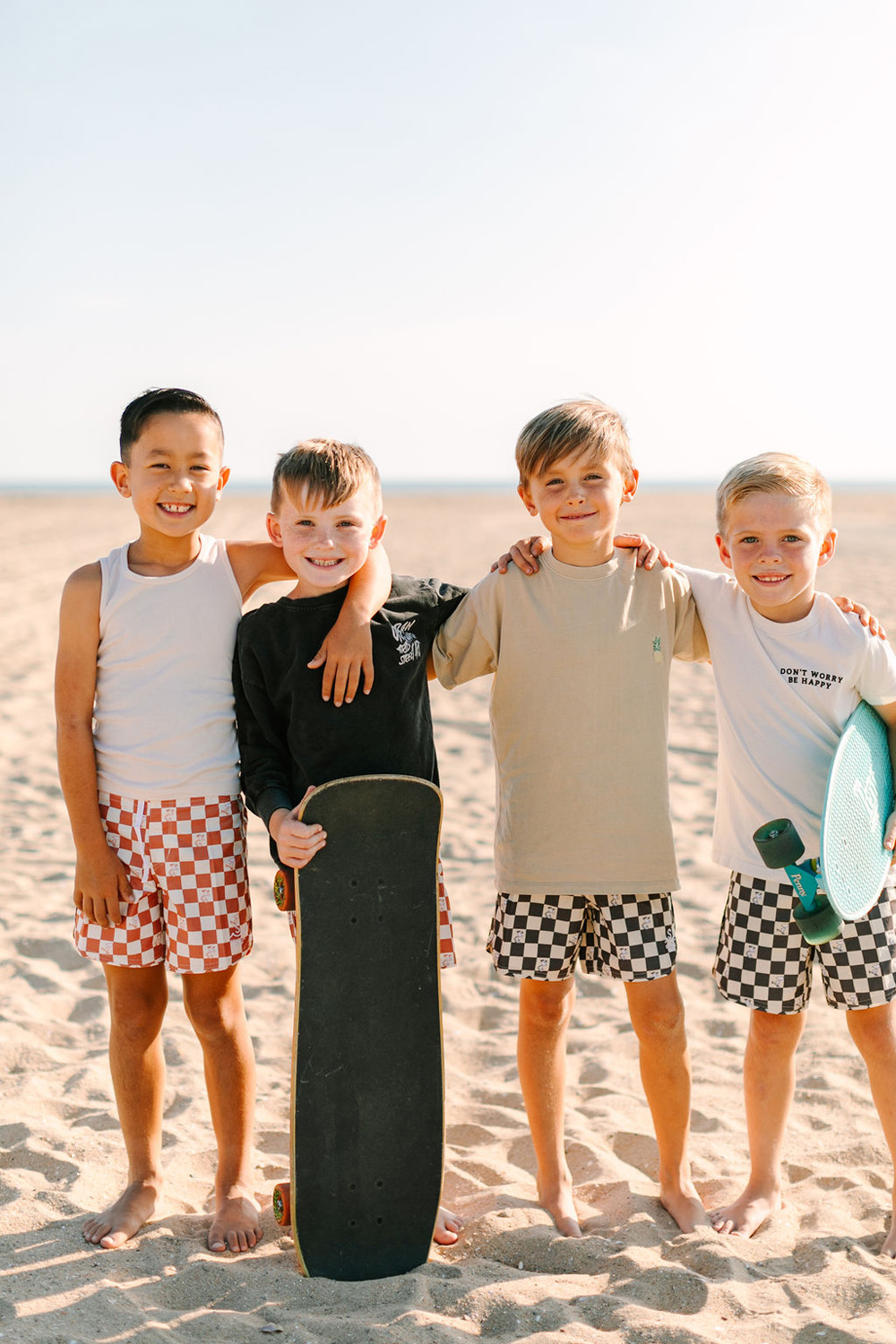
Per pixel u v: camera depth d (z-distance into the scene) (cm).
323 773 261
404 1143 253
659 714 286
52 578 1812
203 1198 286
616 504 284
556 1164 285
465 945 469
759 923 279
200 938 272
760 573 279
